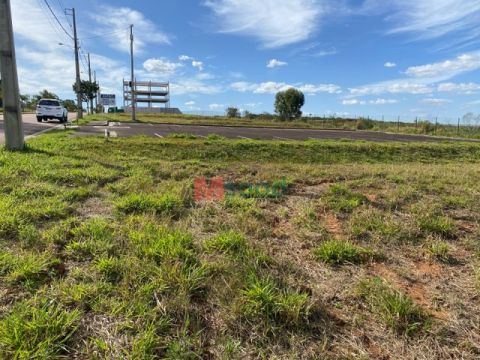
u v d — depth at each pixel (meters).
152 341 1.92
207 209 4.26
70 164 6.58
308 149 12.36
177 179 6.26
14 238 3.12
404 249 3.42
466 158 14.04
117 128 19.41
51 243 3.02
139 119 31.38
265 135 19.05
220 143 11.83
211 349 1.97
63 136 12.29
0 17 7.50
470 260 3.23
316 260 3.10
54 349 1.84
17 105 7.86
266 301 2.25
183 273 2.57
